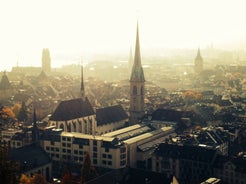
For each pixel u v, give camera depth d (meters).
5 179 90.88
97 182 199.00
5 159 93.62
